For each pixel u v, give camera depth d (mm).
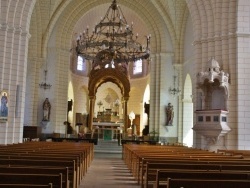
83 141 34062
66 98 38750
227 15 23703
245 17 23000
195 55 25000
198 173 7270
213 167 9219
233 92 22797
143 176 12203
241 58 22781
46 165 9375
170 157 11984
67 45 39000
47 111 37156
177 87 38281
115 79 44219
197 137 23938
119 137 37812
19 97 24125
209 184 5992
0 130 23047
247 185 6043
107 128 42156
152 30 39688
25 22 24734
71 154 12453
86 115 48750
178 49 38250
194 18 25188
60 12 37375
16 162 9211
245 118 22406
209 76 21859
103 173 17156
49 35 37750
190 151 16422
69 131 41000
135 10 39844
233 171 8422
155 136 36812
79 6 39125
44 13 36781
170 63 38875
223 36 23562
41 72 37719
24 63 24547
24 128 33188
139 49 30922
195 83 24719
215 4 24156
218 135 21594
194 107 24703
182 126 37156
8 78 23766
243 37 22938
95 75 43219
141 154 13914
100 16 45062
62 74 38562
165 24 38875
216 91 22781
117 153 32125
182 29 37906
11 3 24203
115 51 31578
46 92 37656
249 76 22703
